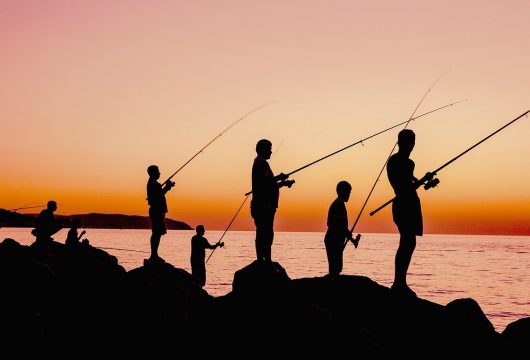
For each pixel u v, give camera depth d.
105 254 14.27
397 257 6.09
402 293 6.00
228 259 60.97
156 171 9.39
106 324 7.55
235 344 5.59
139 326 7.27
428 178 6.06
